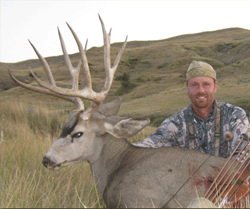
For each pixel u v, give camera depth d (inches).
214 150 159.8
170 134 169.6
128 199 130.3
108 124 149.9
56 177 187.9
